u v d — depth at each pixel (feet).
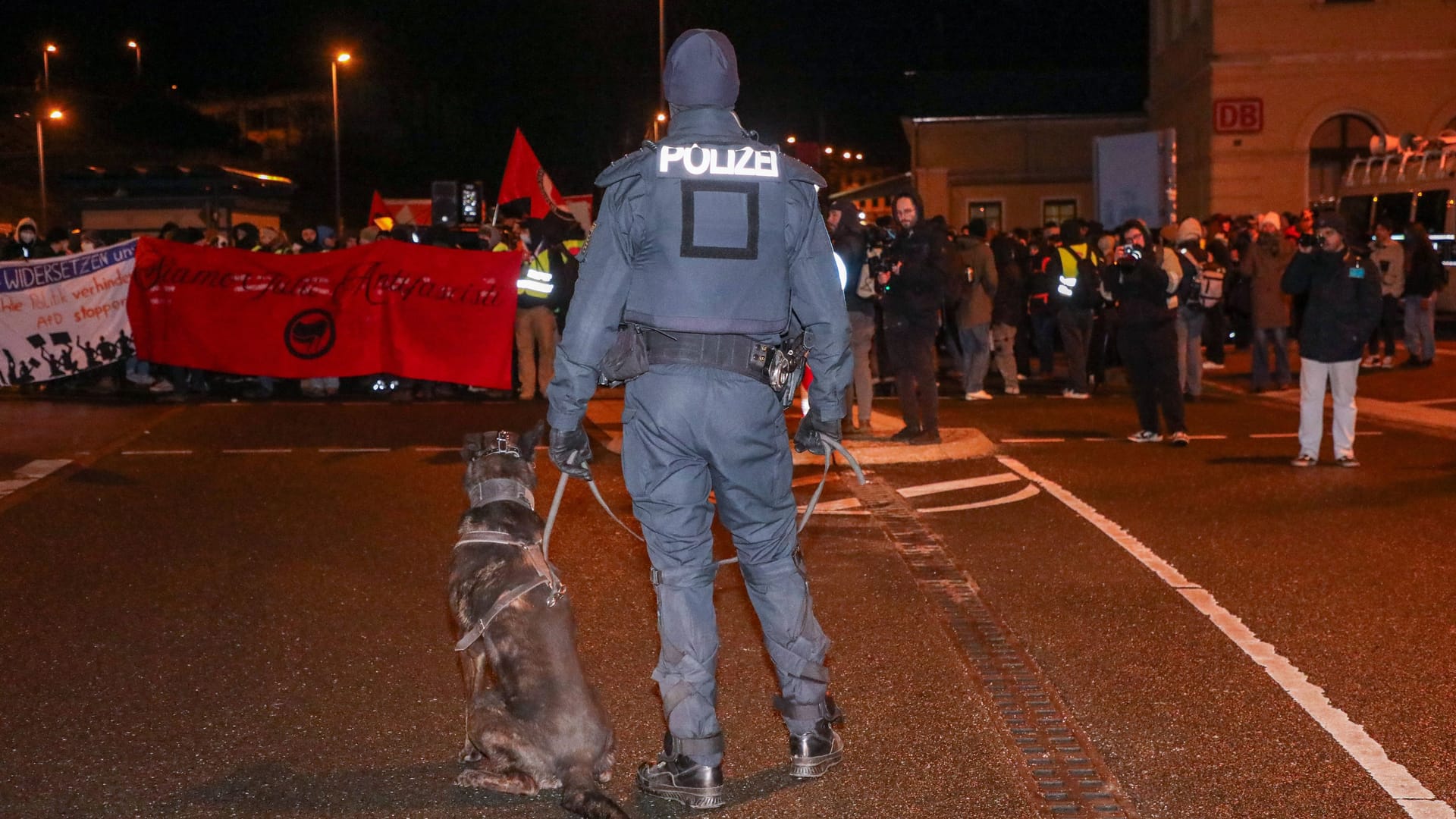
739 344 12.60
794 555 13.66
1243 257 49.88
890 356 35.14
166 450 35.63
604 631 19.31
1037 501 28.58
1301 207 100.07
